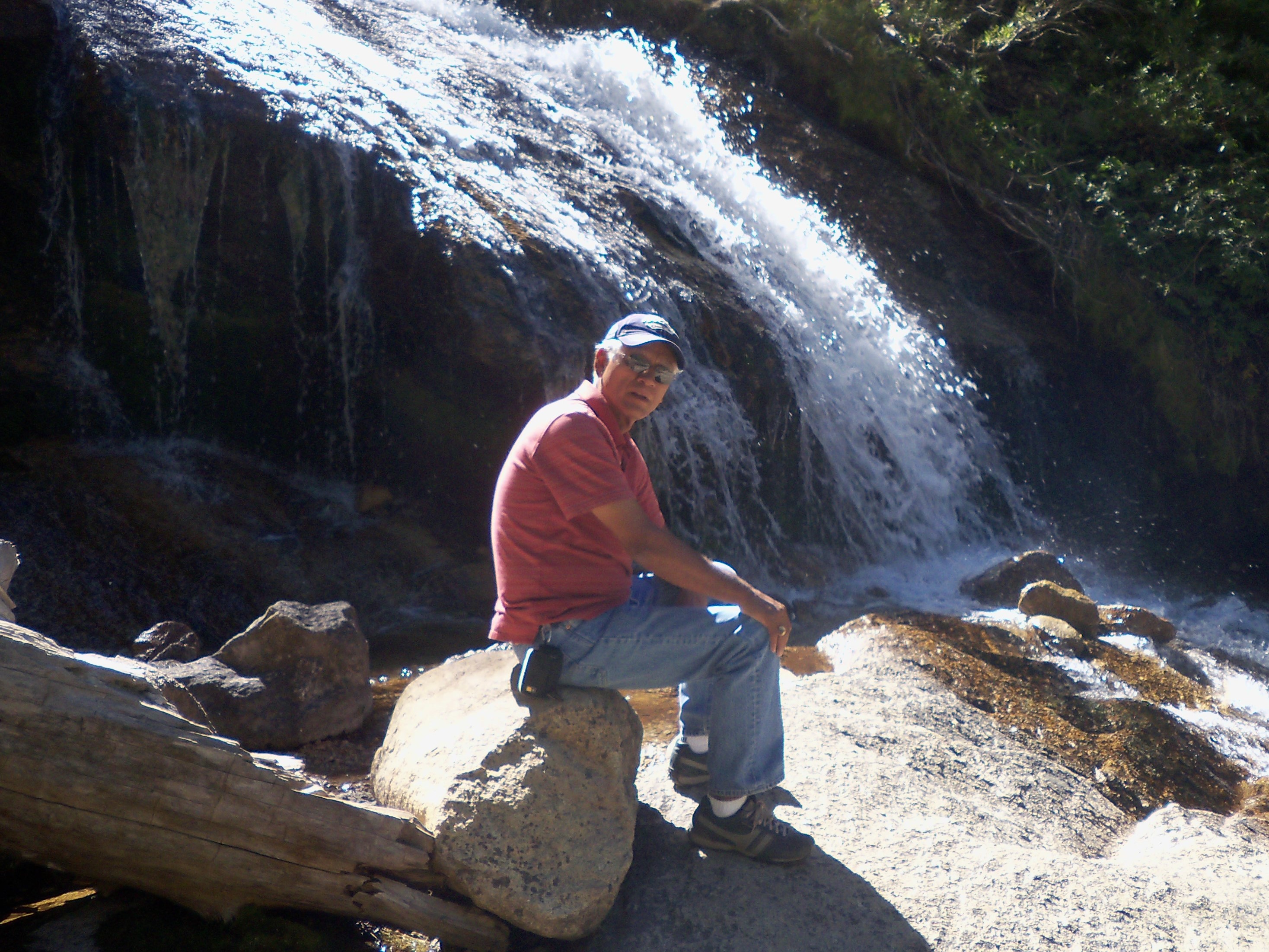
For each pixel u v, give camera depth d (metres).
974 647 5.28
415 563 5.89
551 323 6.07
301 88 6.68
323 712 3.73
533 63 10.17
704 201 8.76
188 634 4.13
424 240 6.08
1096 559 7.92
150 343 6.31
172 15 6.86
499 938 2.50
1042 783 3.81
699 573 2.48
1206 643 6.38
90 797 2.13
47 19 6.03
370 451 6.52
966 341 8.66
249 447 6.60
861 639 5.17
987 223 10.02
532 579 2.59
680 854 2.78
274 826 2.29
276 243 6.31
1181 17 10.70
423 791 2.71
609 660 2.58
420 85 8.09
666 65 10.61
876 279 9.01
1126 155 9.98
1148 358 9.04
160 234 6.15
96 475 5.74
